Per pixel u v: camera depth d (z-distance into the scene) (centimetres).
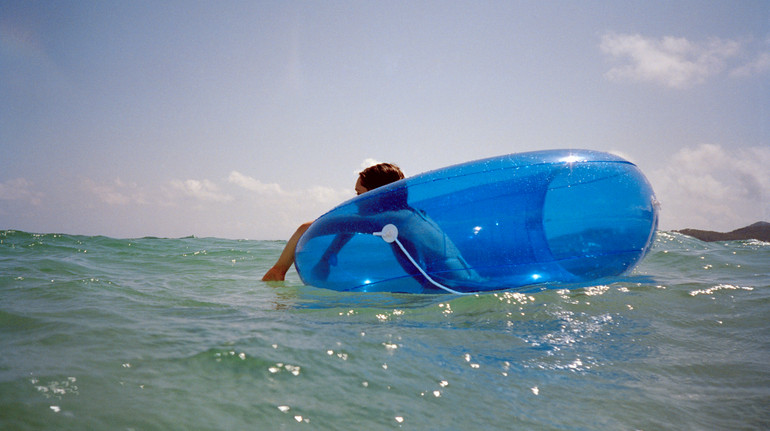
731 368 157
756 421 121
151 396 113
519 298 244
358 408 117
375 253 301
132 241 711
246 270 420
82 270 371
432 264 292
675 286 274
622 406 128
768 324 207
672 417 123
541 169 302
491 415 119
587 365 158
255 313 215
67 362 130
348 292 296
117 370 127
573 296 250
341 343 163
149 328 170
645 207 310
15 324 169
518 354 166
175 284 317
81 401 107
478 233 291
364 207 314
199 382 124
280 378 130
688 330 199
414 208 302
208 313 210
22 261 400
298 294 285
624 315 220
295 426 106
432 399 126
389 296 280
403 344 168
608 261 301
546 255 291
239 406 113
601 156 316
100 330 163
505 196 295
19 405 102
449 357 159
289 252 347
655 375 150
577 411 124
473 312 223
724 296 255
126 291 259
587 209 295
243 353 144
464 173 307
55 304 208
